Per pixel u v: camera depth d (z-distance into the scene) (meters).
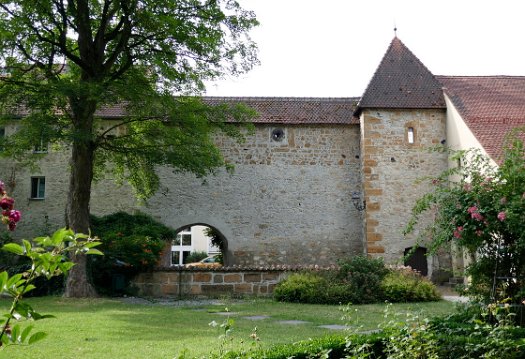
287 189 19.59
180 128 14.12
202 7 13.47
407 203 18.45
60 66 14.40
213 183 19.44
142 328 7.94
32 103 12.17
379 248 18.09
